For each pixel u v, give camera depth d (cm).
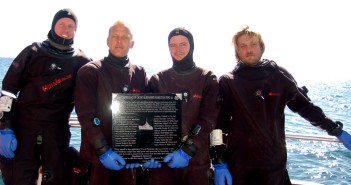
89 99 255
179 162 251
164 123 260
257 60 294
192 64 283
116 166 247
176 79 278
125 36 273
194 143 253
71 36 302
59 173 294
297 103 309
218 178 277
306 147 1912
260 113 279
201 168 270
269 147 278
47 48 295
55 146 294
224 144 289
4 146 274
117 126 257
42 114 291
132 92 274
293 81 297
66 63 297
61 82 294
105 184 264
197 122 266
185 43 275
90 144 265
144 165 262
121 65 276
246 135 281
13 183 283
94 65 267
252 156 279
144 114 258
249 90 284
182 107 270
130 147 258
